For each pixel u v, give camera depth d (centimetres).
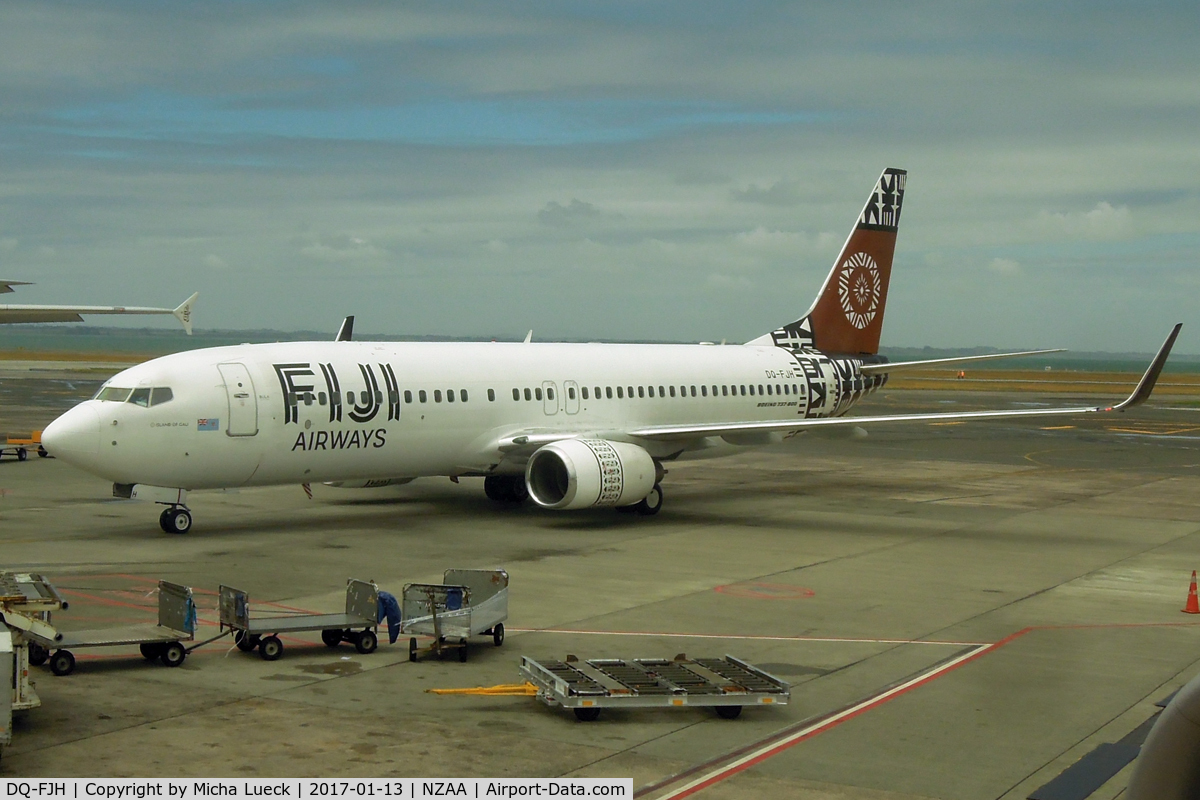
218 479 2889
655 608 2162
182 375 2828
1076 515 3497
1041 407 8950
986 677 1727
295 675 1683
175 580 2353
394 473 3209
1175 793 761
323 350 3125
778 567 2605
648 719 1504
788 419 4206
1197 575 2578
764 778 1298
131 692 1583
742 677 1596
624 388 3672
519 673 1628
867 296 4575
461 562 2598
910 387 13375
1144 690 1669
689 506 3641
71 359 18675
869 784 1286
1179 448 5944
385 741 1396
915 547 2900
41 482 3991
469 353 3394
